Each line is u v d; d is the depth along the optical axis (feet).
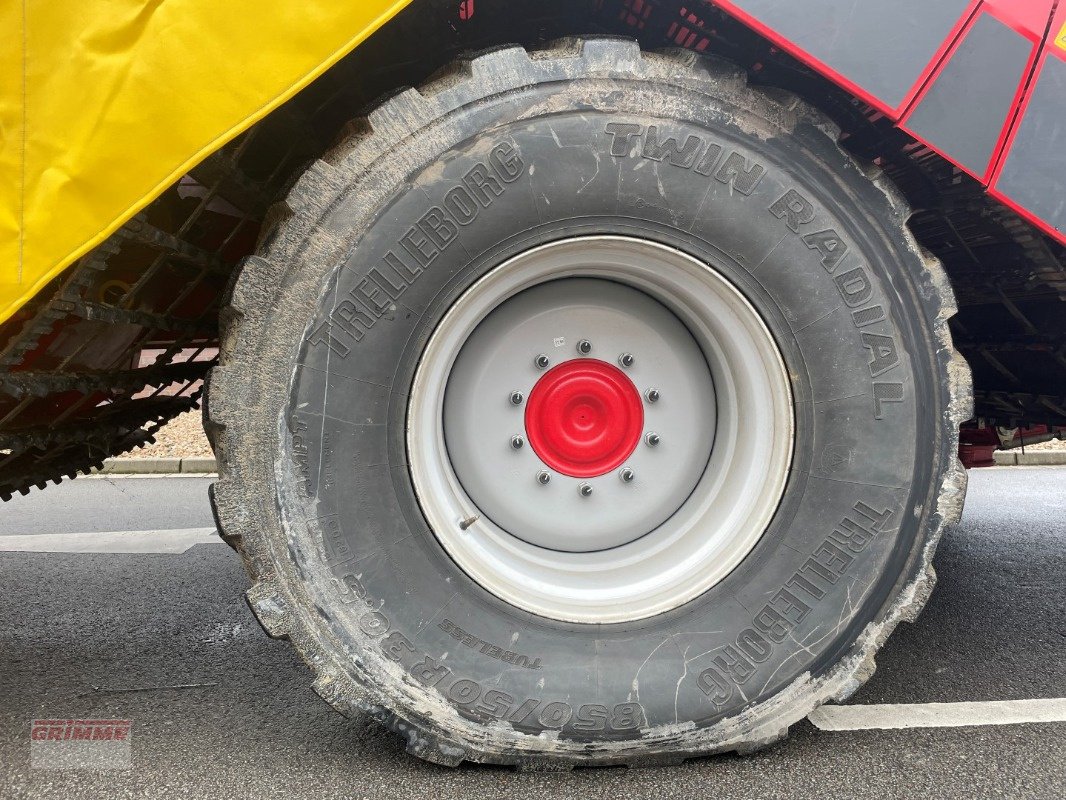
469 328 5.79
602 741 5.63
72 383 6.27
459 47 7.10
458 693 5.52
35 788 5.57
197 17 4.59
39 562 12.38
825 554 5.75
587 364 6.18
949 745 6.21
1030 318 8.18
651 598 5.88
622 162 5.37
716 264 5.61
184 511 17.02
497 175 5.30
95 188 4.65
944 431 5.74
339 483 5.34
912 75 5.01
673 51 5.46
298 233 5.17
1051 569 12.00
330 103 6.98
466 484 6.09
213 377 5.14
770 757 5.97
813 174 5.52
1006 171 5.11
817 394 5.74
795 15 4.96
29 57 4.60
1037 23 4.98
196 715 6.78
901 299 5.67
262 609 5.23
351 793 5.46
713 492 6.17
